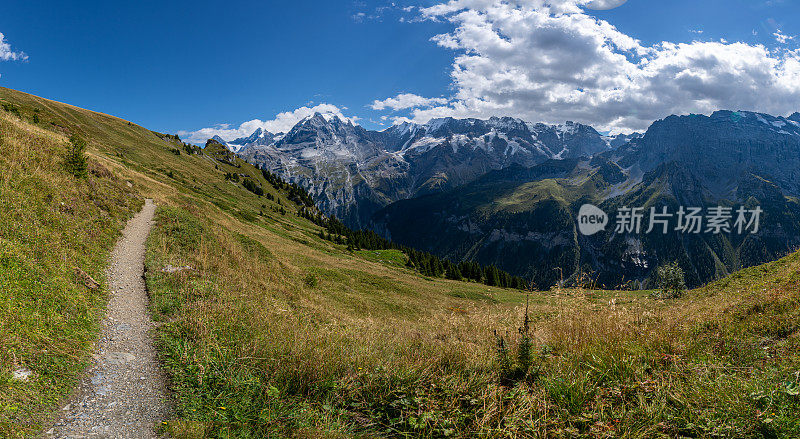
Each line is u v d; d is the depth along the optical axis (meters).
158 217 24.91
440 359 6.14
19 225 10.70
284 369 5.55
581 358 5.70
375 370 5.61
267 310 10.14
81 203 17.53
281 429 4.38
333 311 20.00
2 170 13.95
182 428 4.48
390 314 31.42
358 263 64.88
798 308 6.96
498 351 6.25
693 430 3.91
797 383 4.09
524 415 4.29
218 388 5.30
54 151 21.19
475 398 4.81
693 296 25.19
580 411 4.35
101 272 12.13
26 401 4.68
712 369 4.87
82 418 4.71
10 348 5.32
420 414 4.56
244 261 22.64
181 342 7.01
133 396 5.35
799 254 21.25
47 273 8.74
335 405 5.02
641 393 4.54
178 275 13.15
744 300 9.49
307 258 49.38
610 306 7.05
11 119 22.77
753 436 3.64
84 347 6.61
